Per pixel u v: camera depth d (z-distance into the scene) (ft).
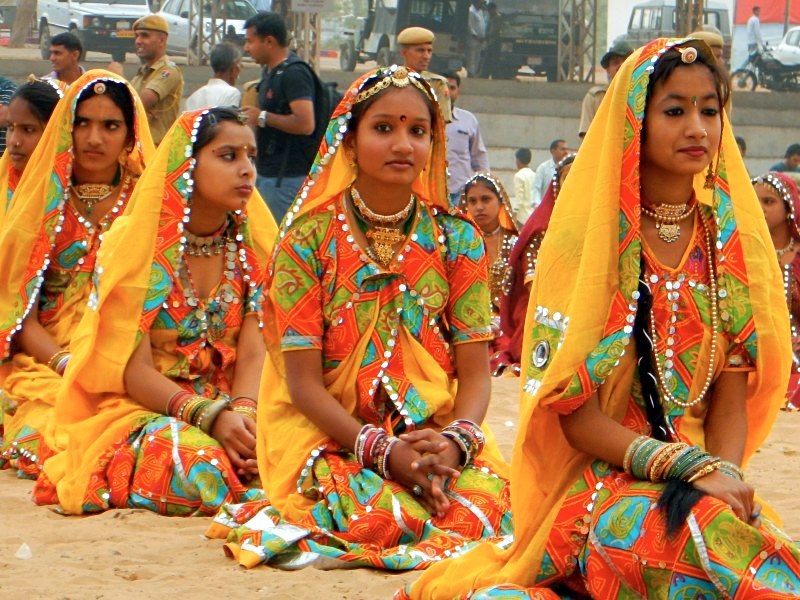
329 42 194.29
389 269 21.38
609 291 16.21
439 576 17.15
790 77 142.31
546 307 16.60
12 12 151.33
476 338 21.68
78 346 25.22
